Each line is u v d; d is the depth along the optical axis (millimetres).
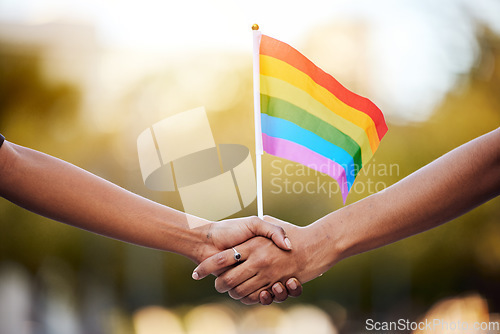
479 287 8297
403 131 8148
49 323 7266
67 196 1953
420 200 1990
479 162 1918
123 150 8625
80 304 8305
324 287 9078
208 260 2072
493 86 8367
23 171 1903
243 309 9367
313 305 9133
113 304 8750
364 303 8852
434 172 1991
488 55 8414
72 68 8578
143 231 2055
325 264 2109
